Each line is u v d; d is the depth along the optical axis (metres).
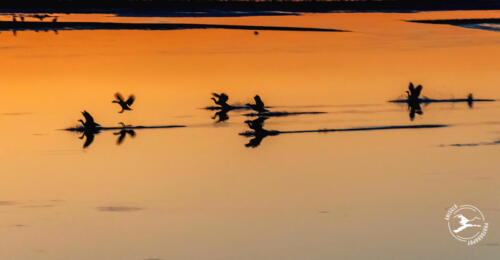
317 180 101.44
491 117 139.75
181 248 79.12
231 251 78.44
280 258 76.75
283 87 174.12
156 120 138.00
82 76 192.50
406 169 105.69
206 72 198.88
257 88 172.62
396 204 91.25
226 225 85.31
